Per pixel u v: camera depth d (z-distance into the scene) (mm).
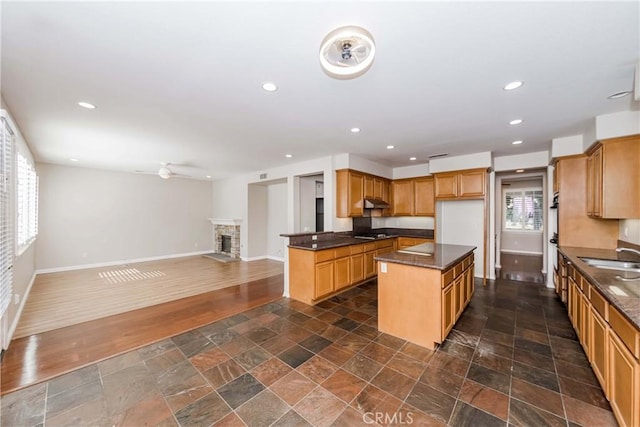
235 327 3080
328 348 2602
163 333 2922
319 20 1472
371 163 5613
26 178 3721
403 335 2791
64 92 2338
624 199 2848
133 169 6523
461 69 2002
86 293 4367
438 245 4172
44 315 3426
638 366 1396
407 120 3115
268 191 7867
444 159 5215
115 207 6797
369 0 1327
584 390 1957
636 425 1403
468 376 2143
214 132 3533
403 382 2074
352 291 4496
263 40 1649
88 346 2633
